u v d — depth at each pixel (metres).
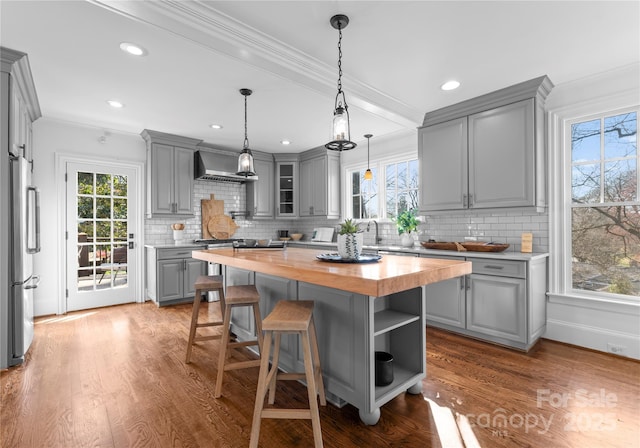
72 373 2.41
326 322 2.01
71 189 4.12
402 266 1.77
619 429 1.75
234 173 5.00
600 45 2.35
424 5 1.92
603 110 2.80
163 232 4.87
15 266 2.54
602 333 2.80
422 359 2.11
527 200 2.93
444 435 1.72
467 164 3.35
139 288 4.62
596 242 2.90
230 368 2.10
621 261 2.79
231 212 5.55
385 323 1.95
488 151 3.19
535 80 2.86
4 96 2.45
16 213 2.55
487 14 2.00
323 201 5.25
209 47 2.17
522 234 3.19
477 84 2.98
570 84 2.95
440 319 3.33
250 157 3.19
